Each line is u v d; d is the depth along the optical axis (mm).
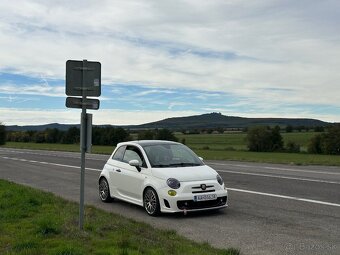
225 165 28031
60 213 10250
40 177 20891
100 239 7684
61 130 103500
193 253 6926
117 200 13484
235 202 12680
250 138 81000
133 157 12164
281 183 17094
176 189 10453
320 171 22859
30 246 7160
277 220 10133
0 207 11016
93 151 51562
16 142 108000
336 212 10992
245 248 7773
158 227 9555
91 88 8492
